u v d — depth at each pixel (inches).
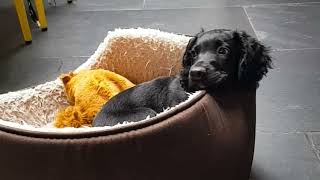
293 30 51.6
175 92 29.7
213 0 61.7
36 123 34.6
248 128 27.5
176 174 23.9
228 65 27.3
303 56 45.9
